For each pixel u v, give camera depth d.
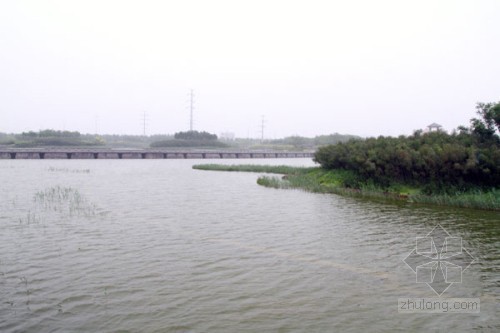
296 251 18.11
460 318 11.56
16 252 17.36
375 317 11.57
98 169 65.38
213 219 25.19
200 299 12.69
